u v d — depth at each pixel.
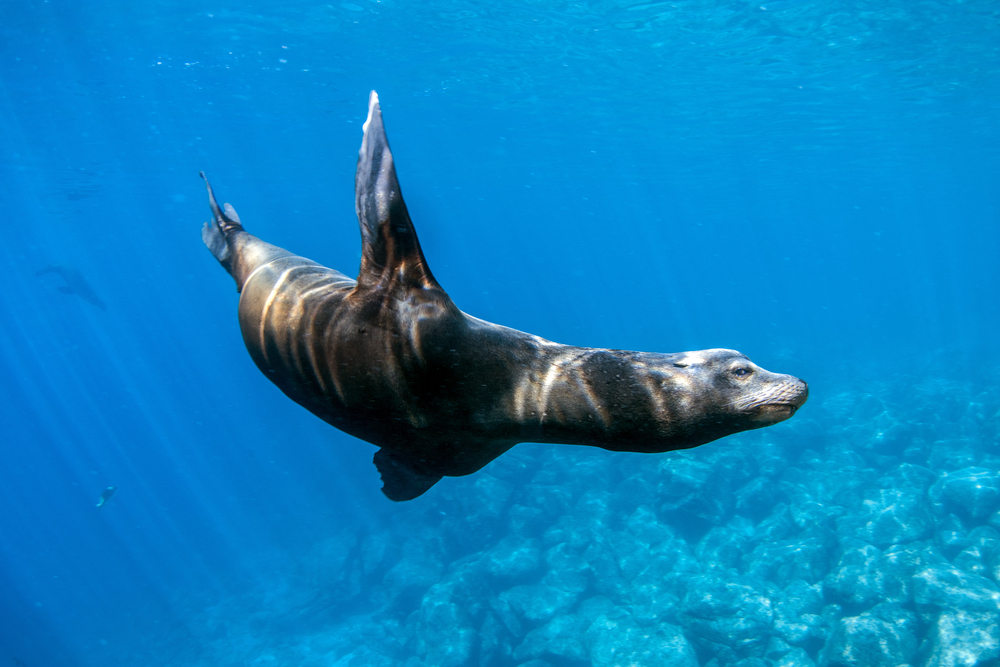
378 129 2.44
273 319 2.73
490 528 21.73
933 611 13.05
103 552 37.88
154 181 36.69
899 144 36.41
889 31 19.47
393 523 25.00
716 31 19.34
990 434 23.08
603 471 23.31
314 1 16.94
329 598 23.66
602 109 28.14
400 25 18.73
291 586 26.44
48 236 49.31
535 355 2.51
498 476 23.67
